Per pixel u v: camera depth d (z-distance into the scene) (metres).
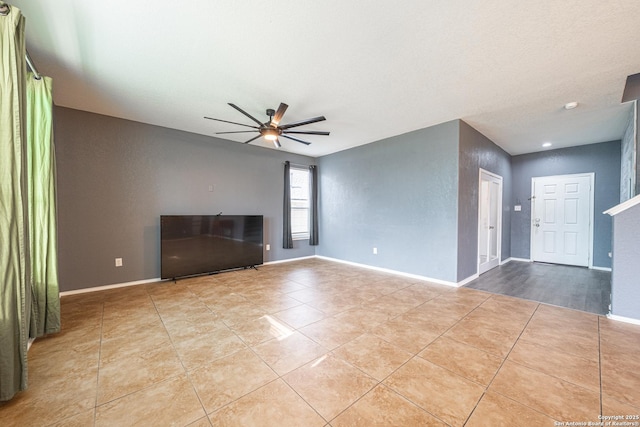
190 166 4.35
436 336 2.28
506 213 5.69
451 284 3.81
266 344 2.14
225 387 1.62
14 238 1.48
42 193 2.21
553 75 2.56
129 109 3.39
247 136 4.59
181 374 1.74
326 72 2.51
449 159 3.82
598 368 1.80
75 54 2.20
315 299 3.22
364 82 2.70
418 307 2.96
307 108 3.35
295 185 6.01
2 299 1.44
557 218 5.42
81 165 3.42
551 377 1.71
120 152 3.71
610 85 2.75
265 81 2.67
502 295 3.39
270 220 5.41
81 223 3.43
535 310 2.88
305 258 6.02
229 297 3.29
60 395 1.54
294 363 1.87
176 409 1.44
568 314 2.76
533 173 5.71
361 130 4.26
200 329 2.40
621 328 2.42
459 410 1.43
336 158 5.71
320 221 6.18
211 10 1.73
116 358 1.93
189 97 3.04
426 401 1.50
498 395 1.54
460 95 3.00
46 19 1.79
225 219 4.52
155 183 4.01
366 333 2.33
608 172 4.84
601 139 4.71
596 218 4.96
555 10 1.73
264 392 1.57
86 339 2.21
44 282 2.22
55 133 3.24
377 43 2.08
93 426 1.33
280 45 2.10
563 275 4.46
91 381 1.67
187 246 4.09
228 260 4.56
